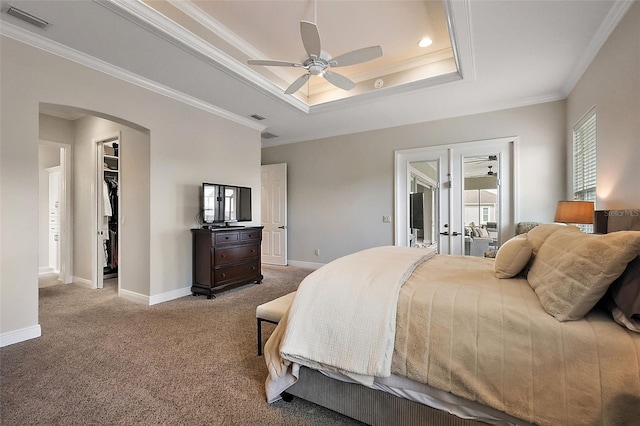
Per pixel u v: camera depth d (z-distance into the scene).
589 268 1.11
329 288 1.58
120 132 3.88
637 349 1.00
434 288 1.49
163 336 2.61
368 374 1.31
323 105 4.29
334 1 2.63
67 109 2.89
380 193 5.13
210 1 2.64
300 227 5.99
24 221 2.52
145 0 2.51
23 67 2.50
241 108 4.29
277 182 6.21
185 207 3.92
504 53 2.84
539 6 2.22
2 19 2.30
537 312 1.19
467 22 2.40
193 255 3.97
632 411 0.97
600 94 2.63
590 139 3.04
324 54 2.43
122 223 3.85
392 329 1.36
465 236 4.43
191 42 2.69
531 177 3.97
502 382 1.15
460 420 1.25
